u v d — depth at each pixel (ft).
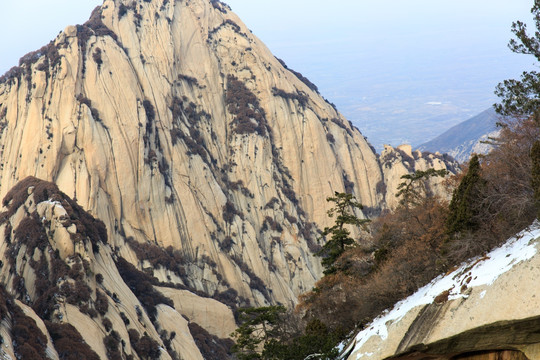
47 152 371.76
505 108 120.78
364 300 128.47
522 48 118.52
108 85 411.13
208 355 283.59
